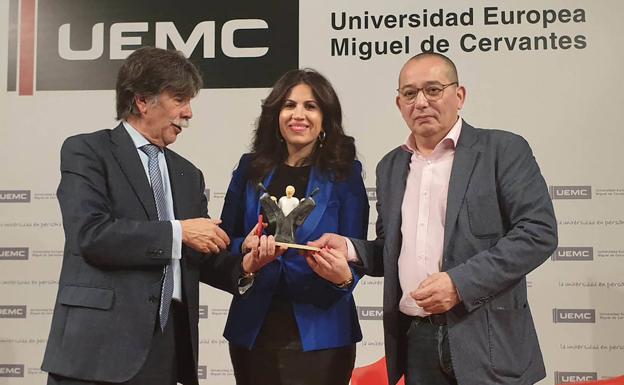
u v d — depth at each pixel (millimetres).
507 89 3943
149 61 2322
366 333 3914
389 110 4000
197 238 2205
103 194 2221
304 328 2371
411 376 2234
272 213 2342
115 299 2158
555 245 2143
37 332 4039
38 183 4113
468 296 2061
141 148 2338
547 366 3795
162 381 2232
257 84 4078
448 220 2197
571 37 3926
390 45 4027
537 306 3826
